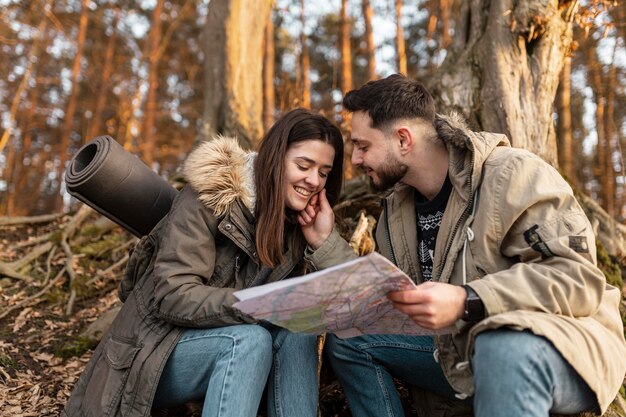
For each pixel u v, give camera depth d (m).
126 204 2.47
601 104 11.27
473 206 1.91
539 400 1.48
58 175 14.86
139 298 2.13
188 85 18.75
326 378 2.71
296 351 2.09
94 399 1.98
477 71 3.87
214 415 1.84
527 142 3.62
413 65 14.68
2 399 2.70
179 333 2.04
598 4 3.80
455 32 4.18
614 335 1.79
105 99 16.19
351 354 2.16
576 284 1.65
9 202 15.70
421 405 2.26
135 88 15.87
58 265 4.53
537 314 1.60
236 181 2.12
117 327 2.13
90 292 4.17
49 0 13.55
